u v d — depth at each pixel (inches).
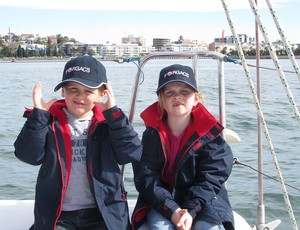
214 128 69.5
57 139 64.7
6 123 269.1
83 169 65.3
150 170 70.1
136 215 68.6
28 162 64.2
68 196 65.0
